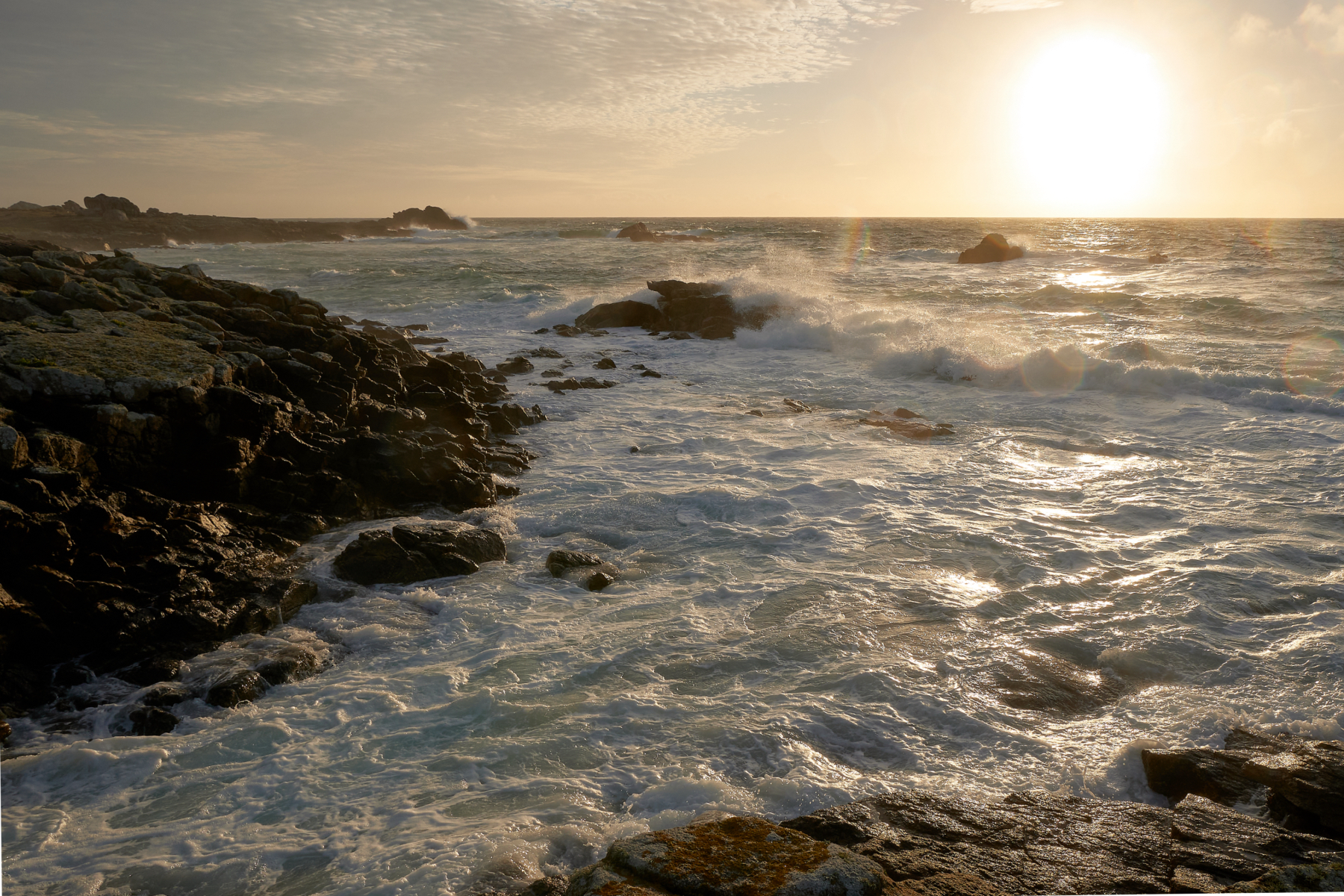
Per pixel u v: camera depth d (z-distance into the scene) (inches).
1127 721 210.2
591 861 157.2
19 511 247.3
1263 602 278.2
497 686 231.8
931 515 370.9
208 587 278.7
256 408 351.3
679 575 312.3
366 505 375.6
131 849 168.1
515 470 452.8
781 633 260.1
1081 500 391.5
